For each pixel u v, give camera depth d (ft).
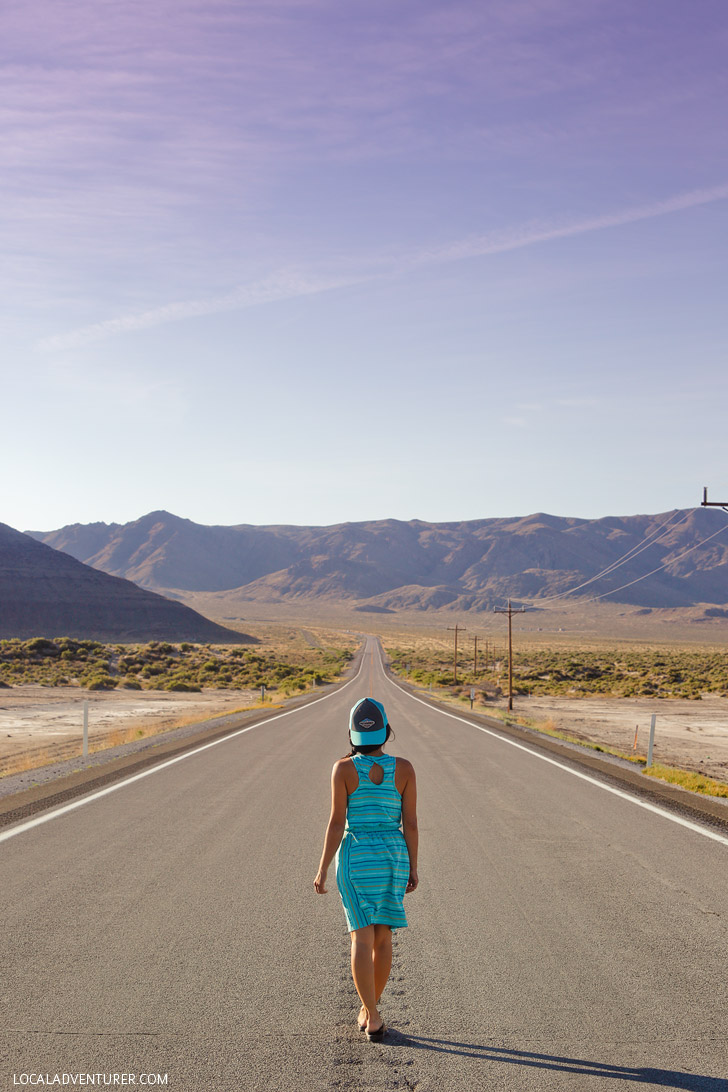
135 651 306.76
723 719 137.49
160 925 21.15
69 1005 16.29
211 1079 13.60
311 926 21.18
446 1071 13.99
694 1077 13.92
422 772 50.75
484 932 21.16
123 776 47.01
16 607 464.24
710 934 21.20
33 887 24.43
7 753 73.82
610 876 26.76
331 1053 14.55
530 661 386.52
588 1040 15.20
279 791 41.88
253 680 236.63
